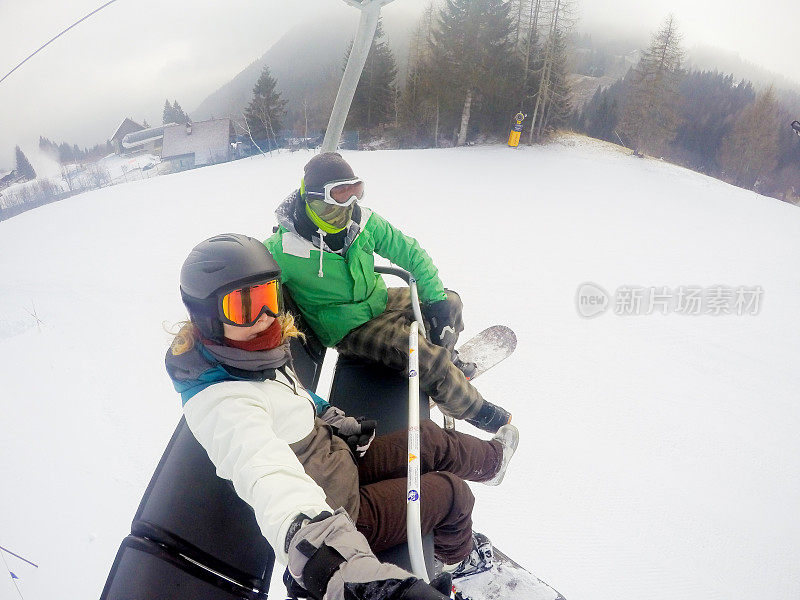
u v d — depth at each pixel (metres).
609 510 2.91
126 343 4.60
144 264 7.26
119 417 3.54
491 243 7.93
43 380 3.98
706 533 2.80
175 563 1.17
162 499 1.26
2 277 7.00
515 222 9.32
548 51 21.73
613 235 8.93
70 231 9.77
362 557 0.90
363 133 26.39
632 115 23.25
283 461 1.06
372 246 2.24
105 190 13.41
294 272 2.05
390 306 2.37
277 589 2.45
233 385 1.19
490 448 1.74
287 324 1.37
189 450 1.36
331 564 0.88
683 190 13.36
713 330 5.34
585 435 3.53
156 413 3.58
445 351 2.05
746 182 22.19
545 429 3.56
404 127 25.11
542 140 20.98
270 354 1.25
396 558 1.38
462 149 18.39
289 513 0.97
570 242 8.30
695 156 23.00
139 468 3.08
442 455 1.61
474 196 11.31
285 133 27.14
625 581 2.51
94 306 5.54
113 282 6.39
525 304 5.66
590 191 12.55
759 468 3.34
